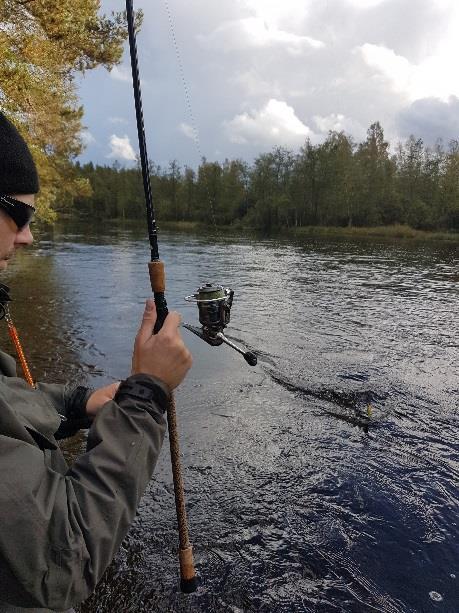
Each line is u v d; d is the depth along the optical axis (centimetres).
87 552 93
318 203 6844
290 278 1730
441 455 488
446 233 5662
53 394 171
